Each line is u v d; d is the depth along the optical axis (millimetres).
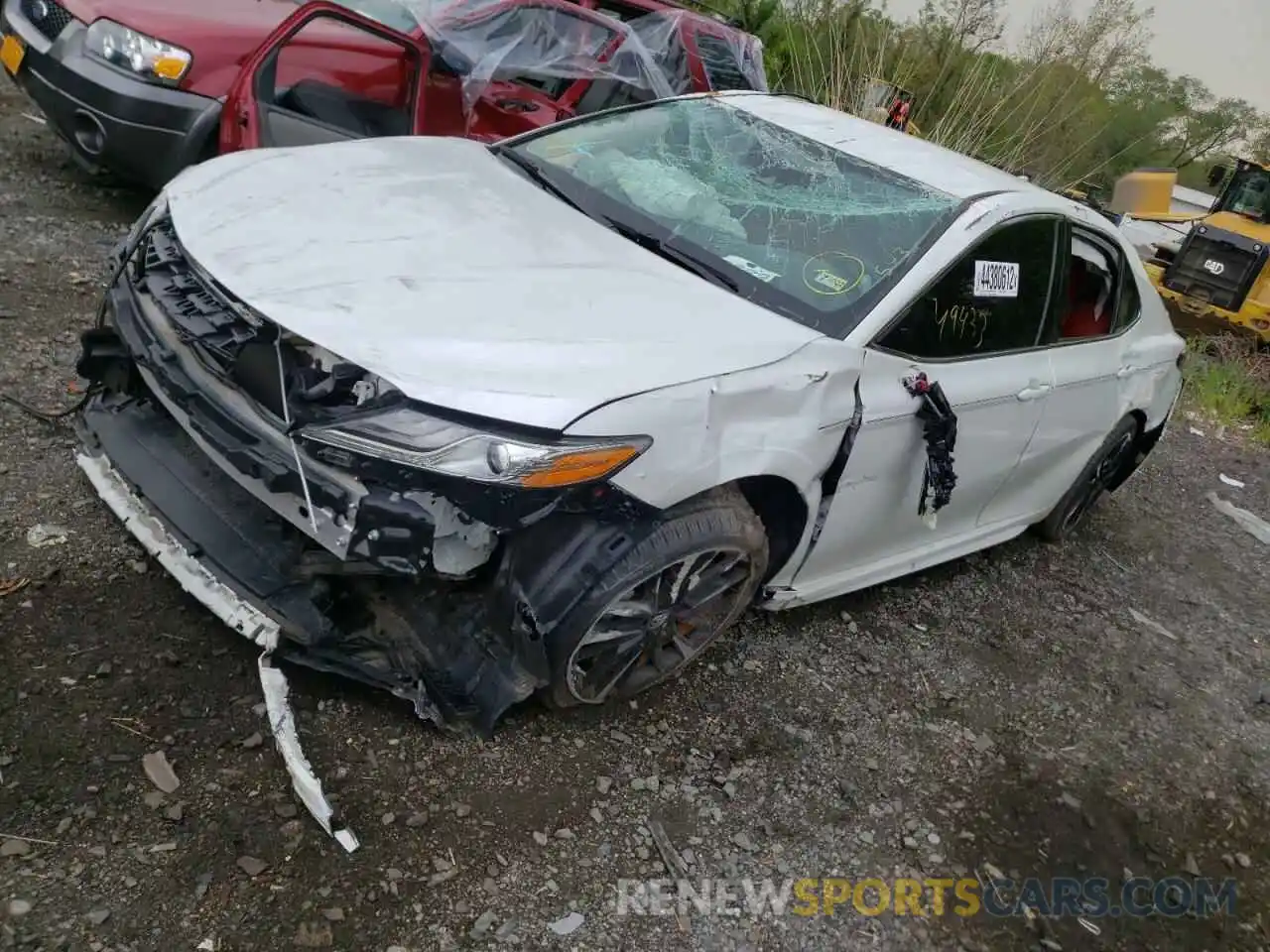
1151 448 5250
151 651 2703
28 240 4977
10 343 3984
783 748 3158
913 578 4422
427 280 2688
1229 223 10578
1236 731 4094
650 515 2572
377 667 2658
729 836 2773
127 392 3141
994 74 9312
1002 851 3072
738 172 3707
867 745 3307
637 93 6711
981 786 3309
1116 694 4082
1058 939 2822
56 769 2326
